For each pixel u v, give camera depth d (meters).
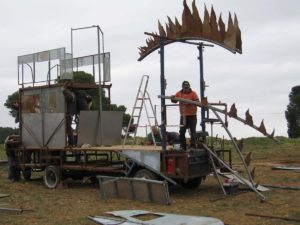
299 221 9.02
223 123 11.54
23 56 16.11
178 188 14.02
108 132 15.52
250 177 11.80
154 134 14.38
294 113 49.50
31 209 10.88
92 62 15.45
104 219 9.34
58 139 14.83
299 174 17.03
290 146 32.88
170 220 8.95
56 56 15.12
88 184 15.73
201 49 13.17
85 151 14.05
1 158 27.94
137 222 8.91
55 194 13.36
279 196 11.95
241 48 11.06
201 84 13.17
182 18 12.17
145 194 11.70
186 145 12.81
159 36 12.24
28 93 15.88
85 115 14.70
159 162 12.34
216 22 11.48
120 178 12.20
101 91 15.38
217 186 14.34
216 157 12.38
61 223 9.31
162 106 12.40
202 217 9.18
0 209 10.67
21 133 16.16
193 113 12.76
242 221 9.15
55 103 14.91
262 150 30.53
